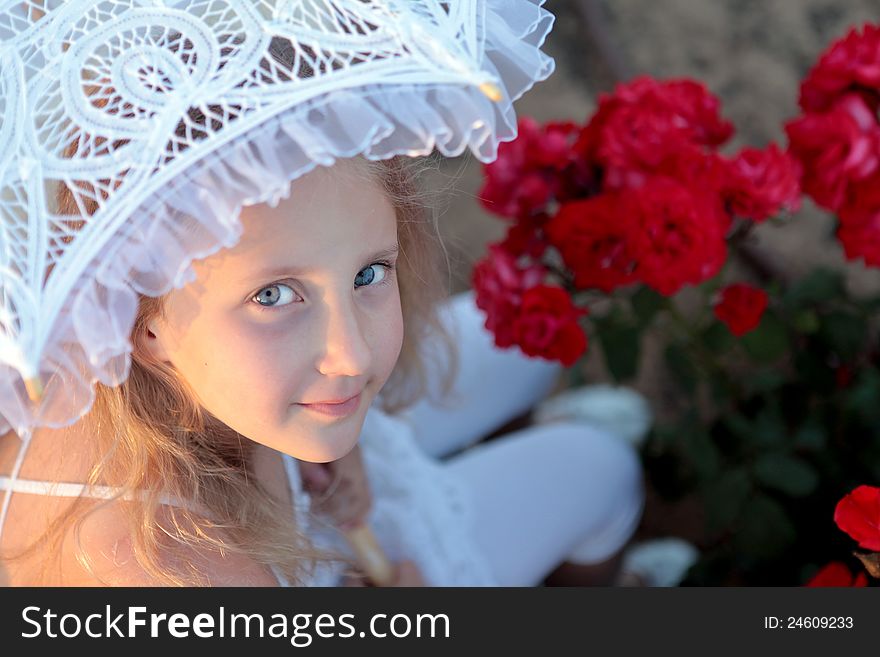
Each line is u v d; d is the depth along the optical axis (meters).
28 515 0.98
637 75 2.40
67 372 0.75
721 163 1.20
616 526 1.57
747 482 1.45
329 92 0.70
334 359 0.80
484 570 1.31
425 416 1.59
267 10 0.74
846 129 1.18
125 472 0.92
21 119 0.75
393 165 0.86
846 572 1.03
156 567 0.90
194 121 0.72
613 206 1.21
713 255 1.15
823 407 1.56
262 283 0.78
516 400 1.71
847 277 2.00
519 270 1.30
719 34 2.42
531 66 0.81
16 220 0.73
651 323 1.44
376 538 1.28
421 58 0.71
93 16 0.78
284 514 1.04
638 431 1.84
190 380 0.83
